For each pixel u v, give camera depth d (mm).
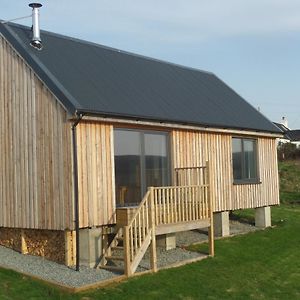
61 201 12367
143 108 13883
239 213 21281
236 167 17859
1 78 14148
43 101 12898
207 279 12023
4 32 14094
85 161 12344
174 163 15062
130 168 13695
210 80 20672
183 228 13000
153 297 10414
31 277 10914
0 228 14523
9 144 13836
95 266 12305
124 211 12750
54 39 15289
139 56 18344
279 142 47719
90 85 13523
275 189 19797
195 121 15211
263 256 14680
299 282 12727
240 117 18109
